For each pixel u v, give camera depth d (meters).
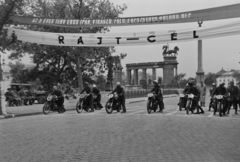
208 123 13.55
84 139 9.46
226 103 17.42
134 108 24.59
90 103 20.52
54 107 19.97
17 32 21.05
